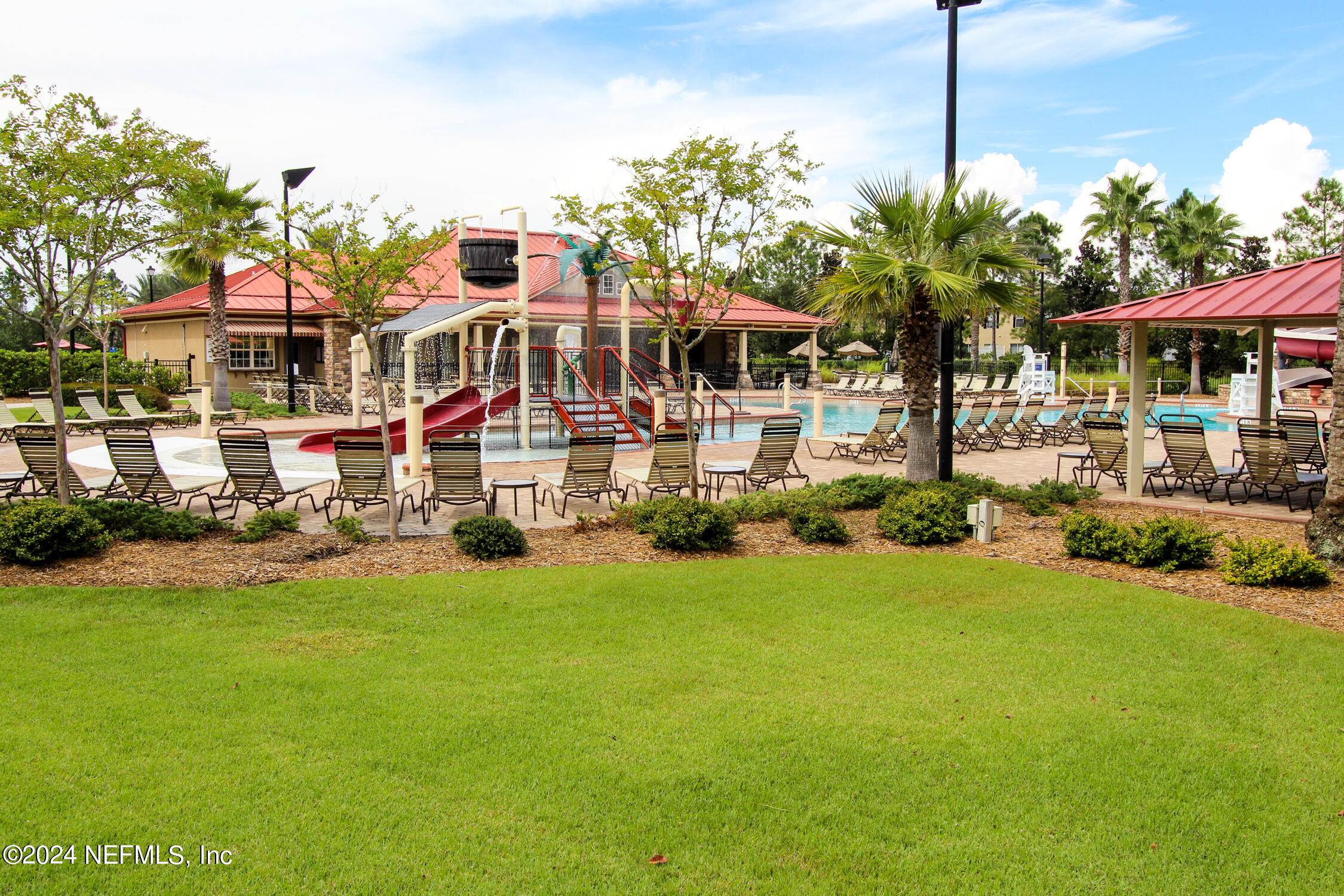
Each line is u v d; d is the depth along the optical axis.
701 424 19.27
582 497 11.27
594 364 18.48
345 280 8.06
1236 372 40.09
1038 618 6.30
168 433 19.39
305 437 17.19
